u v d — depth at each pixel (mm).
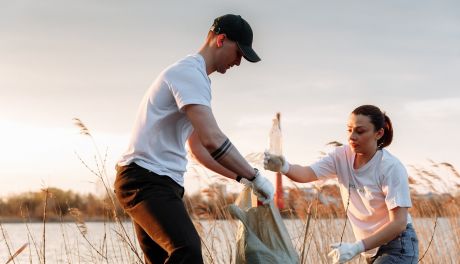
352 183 4191
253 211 3748
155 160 3496
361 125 4016
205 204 6273
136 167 3512
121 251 5316
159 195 3443
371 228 4164
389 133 4098
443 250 7133
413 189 8109
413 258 4070
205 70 3586
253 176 3564
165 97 3523
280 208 6535
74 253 5348
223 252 5707
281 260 3662
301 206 6480
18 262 5773
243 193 3920
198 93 3457
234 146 3480
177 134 3568
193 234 3402
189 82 3465
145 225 3465
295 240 5523
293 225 6238
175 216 3406
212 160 4039
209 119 3439
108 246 5316
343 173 4238
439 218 7707
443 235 7211
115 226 4973
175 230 3373
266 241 3707
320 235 6152
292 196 6547
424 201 7969
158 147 3518
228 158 3465
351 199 4230
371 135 4023
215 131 3436
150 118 3537
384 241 3910
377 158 4059
